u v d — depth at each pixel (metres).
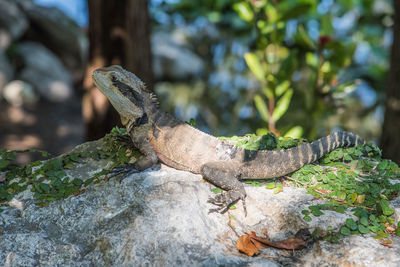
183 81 13.61
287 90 7.39
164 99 12.50
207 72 13.54
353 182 4.18
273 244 3.46
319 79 7.16
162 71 13.41
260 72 6.90
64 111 14.85
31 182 4.21
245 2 7.29
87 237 3.52
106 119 7.27
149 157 4.14
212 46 13.55
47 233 3.60
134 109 4.12
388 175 4.31
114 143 4.66
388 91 6.91
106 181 4.01
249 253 3.32
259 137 4.91
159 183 3.90
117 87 4.03
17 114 13.84
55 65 16.47
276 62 7.57
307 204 3.84
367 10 10.17
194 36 13.70
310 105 7.30
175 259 3.17
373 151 4.86
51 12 17.48
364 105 10.23
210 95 12.34
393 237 3.50
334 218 3.60
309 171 4.33
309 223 3.60
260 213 3.81
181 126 4.36
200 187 3.96
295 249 3.43
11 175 4.36
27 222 3.73
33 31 17.16
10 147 11.55
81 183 4.05
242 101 11.21
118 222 3.54
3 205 3.92
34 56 15.98
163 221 3.44
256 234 3.62
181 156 4.23
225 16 10.96
